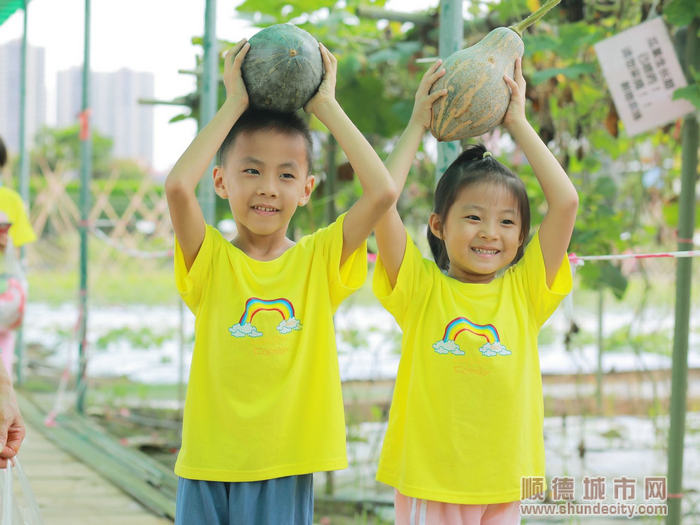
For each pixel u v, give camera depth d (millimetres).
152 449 5520
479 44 2367
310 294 2371
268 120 2316
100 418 6375
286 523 2281
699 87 3139
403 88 4949
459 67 2307
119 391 7293
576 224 4395
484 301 2412
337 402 2357
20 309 3971
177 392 7418
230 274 2352
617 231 4383
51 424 5992
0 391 2086
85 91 6309
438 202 2504
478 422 2322
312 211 4934
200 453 2279
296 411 2311
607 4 4078
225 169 2383
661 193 5230
